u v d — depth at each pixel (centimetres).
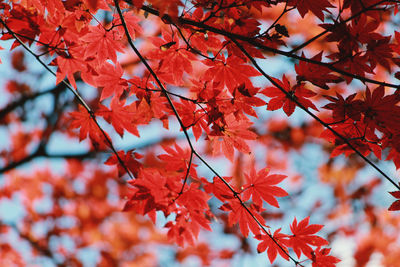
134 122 230
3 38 224
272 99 224
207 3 221
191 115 229
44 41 224
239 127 228
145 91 228
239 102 226
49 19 222
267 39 221
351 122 224
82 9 222
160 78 228
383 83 218
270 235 229
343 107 222
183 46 225
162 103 229
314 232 228
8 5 222
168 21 221
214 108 227
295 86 222
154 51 225
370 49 220
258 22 222
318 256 228
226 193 229
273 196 228
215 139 230
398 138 222
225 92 226
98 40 225
